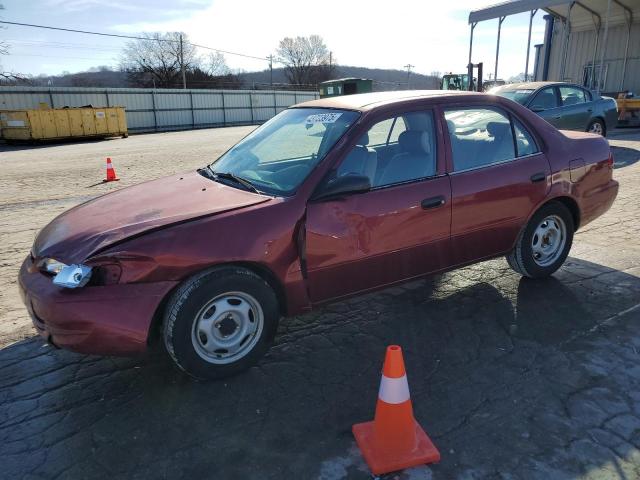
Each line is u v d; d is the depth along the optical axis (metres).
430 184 3.57
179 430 2.69
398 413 2.39
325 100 4.12
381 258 3.44
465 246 3.85
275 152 3.71
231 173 3.76
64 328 2.74
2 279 4.95
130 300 2.76
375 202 3.34
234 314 3.06
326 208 3.19
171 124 38.66
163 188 3.69
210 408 2.87
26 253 5.78
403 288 4.53
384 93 3.98
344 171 3.31
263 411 2.84
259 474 2.38
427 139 3.66
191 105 39.69
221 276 2.94
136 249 2.79
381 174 3.46
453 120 3.80
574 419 2.71
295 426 2.71
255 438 2.62
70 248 2.92
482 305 4.12
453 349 3.47
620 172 9.59
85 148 22.55
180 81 76.12
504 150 4.02
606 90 22.69
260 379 3.15
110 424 2.75
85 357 3.44
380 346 3.54
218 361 3.05
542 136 4.22
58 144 26.41
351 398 2.95
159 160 15.59
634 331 3.64
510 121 4.10
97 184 11.02
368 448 2.46
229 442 2.60
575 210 4.50
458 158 3.76
